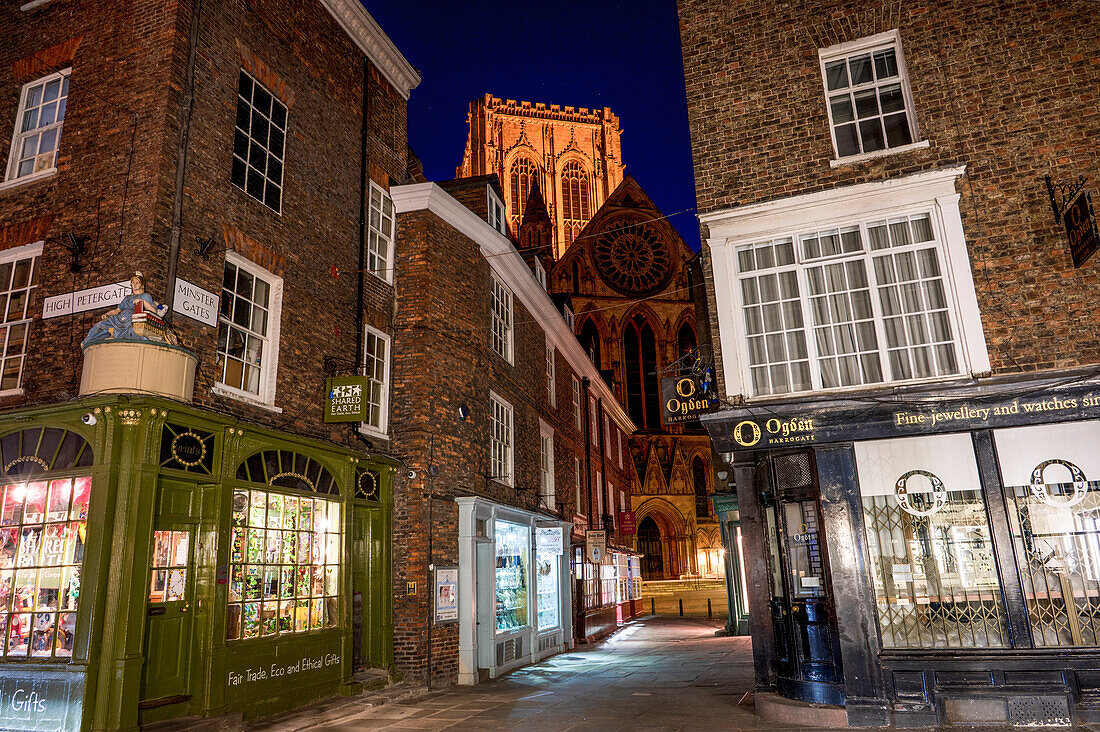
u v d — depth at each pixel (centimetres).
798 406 888
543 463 1945
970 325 872
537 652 1558
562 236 7350
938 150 933
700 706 959
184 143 912
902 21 988
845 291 945
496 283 1647
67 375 853
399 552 1211
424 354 1304
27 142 1008
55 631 761
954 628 820
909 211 929
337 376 1146
